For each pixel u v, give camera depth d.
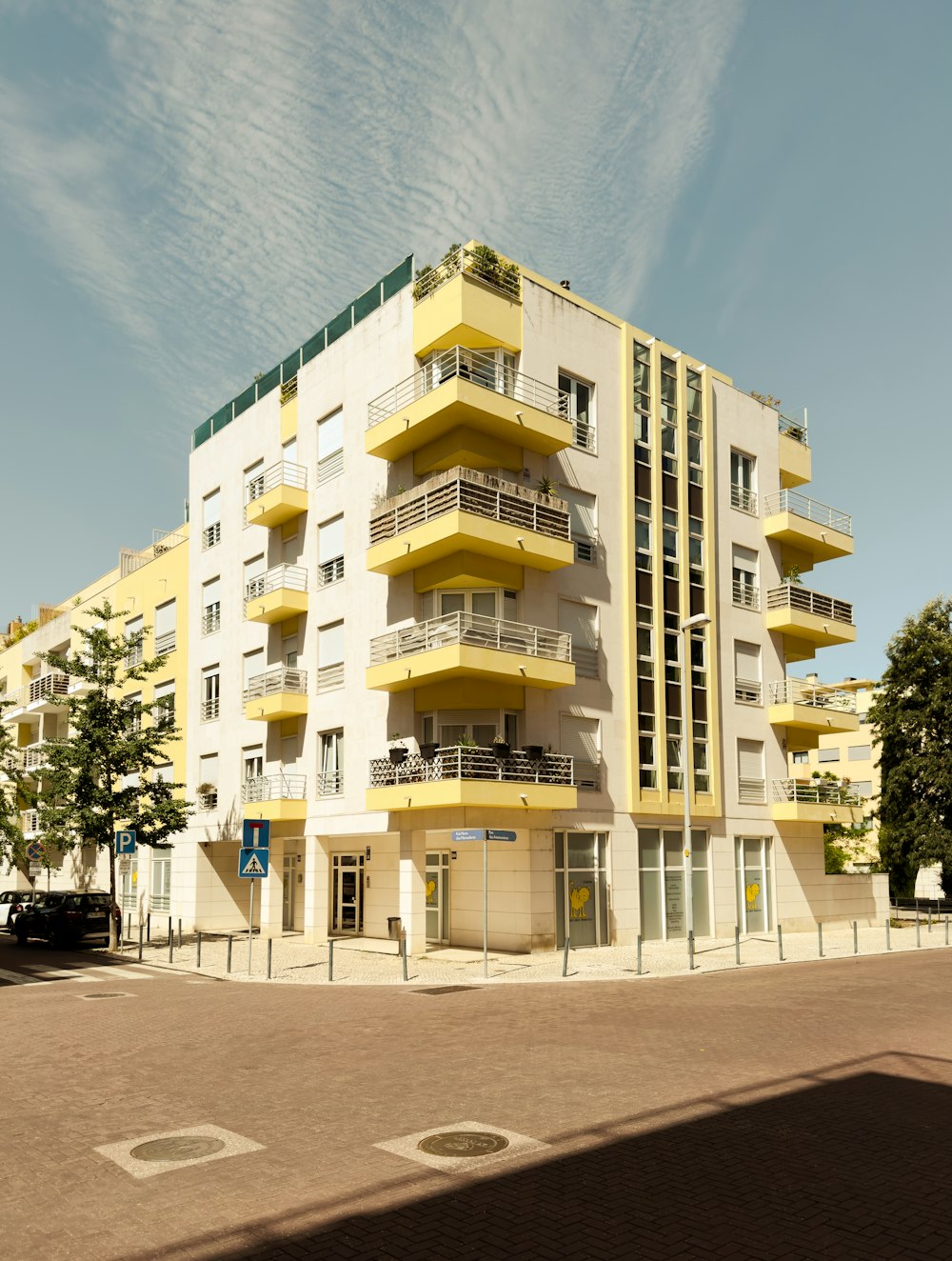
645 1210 6.07
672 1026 13.00
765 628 32.75
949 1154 7.23
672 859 28.02
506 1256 5.39
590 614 26.91
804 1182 6.60
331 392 30.28
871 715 44.47
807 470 36.03
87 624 46.47
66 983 19.22
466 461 25.33
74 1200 6.34
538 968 20.86
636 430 29.12
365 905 29.39
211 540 36.50
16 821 40.69
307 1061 10.80
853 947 26.30
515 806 23.08
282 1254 5.43
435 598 25.42
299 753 29.70
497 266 26.11
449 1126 7.94
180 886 35.22
